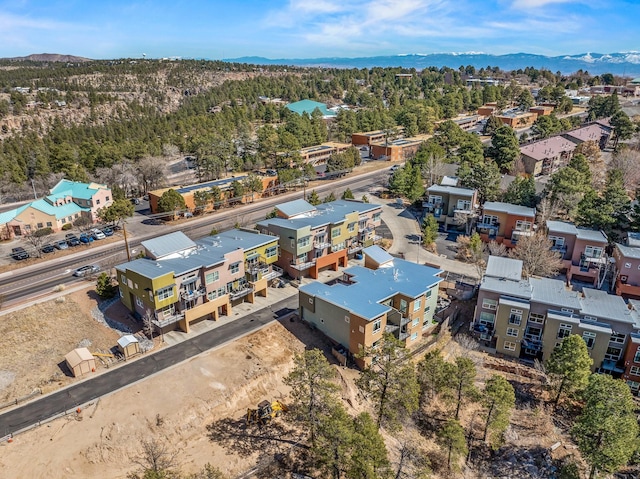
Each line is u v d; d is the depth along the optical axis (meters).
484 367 49.19
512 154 99.50
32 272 61.28
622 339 46.00
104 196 84.75
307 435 38.88
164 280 45.78
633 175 93.38
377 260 55.94
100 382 41.38
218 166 104.62
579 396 42.69
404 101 190.50
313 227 61.03
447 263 68.25
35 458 33.59
